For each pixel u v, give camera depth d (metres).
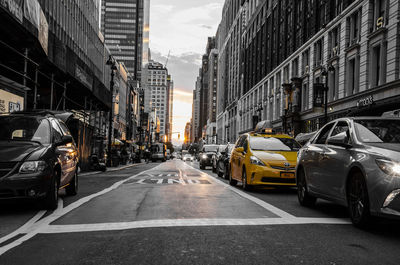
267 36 63.53
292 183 10.66
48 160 7.08
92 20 42.56
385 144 5.61
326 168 6.72
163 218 6.30
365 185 5.28
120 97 73.56
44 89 26.62
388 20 26.73
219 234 5.08
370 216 5.23
